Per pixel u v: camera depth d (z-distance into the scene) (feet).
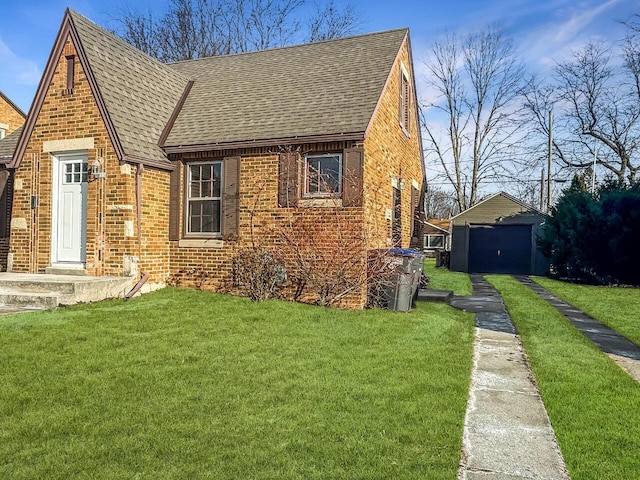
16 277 32.76
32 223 36.01
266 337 22.04
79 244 35.53
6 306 27.78
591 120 98.27
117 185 33.32
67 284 29.48
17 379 15.44
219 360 18.28
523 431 12.90
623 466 10.95
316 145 32.89
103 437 11.66
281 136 32.96
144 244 34.12
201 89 43.75
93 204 33.91
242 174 34.71
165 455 10.84
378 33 45.44
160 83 41.60
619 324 29.53
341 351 20.17
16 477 9.78
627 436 12.55
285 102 37.40
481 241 77.87
